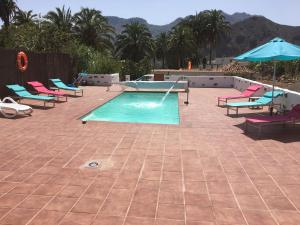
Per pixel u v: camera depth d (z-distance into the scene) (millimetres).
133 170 5355
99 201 4219
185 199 4301
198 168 5477
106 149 6543
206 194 4457
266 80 29969
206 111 11344
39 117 9992
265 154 6266
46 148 6602
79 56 22688
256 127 8648
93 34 44781
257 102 10867
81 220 3734
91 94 16578
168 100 15156
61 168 5434
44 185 4719
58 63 18969
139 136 7602
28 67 15242
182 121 9445
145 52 56688
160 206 4098
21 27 29203
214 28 64250
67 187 4652
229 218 3820
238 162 5789
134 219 3768
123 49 56531
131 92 17859
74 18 43562
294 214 3926
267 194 4473
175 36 60438
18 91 12133
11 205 4094
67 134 7789
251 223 3715
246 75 31156
